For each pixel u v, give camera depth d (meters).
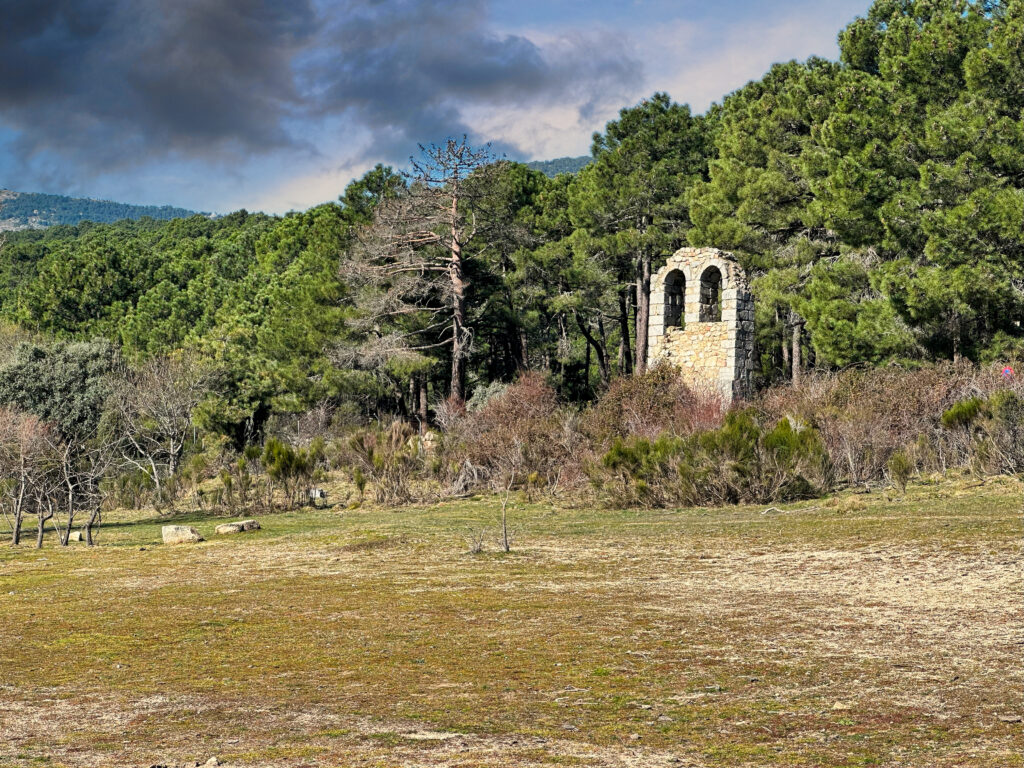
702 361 29.17
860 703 6.39
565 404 36.47
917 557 11.74
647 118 45.22
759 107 37.25
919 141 28.39
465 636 9.19
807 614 9.31
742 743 5.66
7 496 24.16
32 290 79.62
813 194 33.78
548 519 19.59
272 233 73.56
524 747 5.74
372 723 6.47
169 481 28.41
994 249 25.70
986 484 17.91
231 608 11.30
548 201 47.91
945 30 29.09
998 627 8.21
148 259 85.50
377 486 25.31
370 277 42.81
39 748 6.16
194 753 5.89
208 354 45.94
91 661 8.95
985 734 5.57
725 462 19.88
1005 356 25.86
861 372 25.91
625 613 9.87
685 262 29.88
